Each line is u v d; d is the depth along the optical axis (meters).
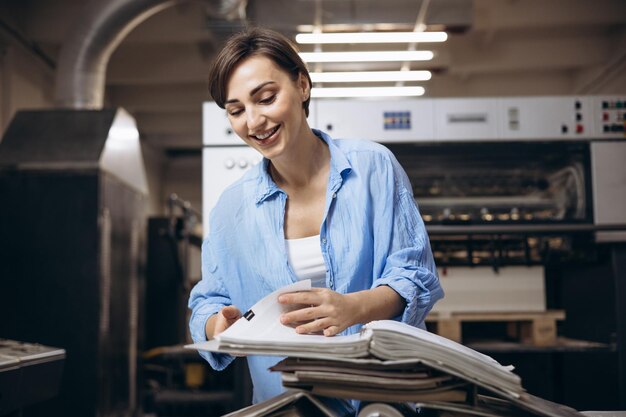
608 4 5.03
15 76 4.76
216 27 3.83
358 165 1.12
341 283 1.07
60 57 3.81
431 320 2.71
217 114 2.60
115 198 3.10
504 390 0.67
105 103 6.69
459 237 2.71
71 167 2.86
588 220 2.62
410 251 1.05
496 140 2.64
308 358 0.72
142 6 3.75
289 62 0.97
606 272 2.60
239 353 0.71
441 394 0.69
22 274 2.84
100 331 2.83
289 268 1.08
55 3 4.88
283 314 0.83
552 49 5.78
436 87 6.77
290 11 3.77
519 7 5.07
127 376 3.32
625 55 5.29
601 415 0.88
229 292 1.17
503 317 2.70
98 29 3.76
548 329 2.70
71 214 2.85
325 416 0.77
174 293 4.55
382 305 0.90
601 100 2.66
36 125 3.07
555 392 2.78
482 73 6.74
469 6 3.72
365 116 2.63
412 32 3.78
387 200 1.10
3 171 2.89
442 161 2.70
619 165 2.64
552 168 2.72
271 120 0.95
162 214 9.44
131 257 3.40
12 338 2.82
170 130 7.75
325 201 1.11
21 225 2.86
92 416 2.77
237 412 0.71
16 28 4.65
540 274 2.73
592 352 2.62
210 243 1.20
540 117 2.65
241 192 1.16
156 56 6.01
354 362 0.68
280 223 1.11
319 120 2.63
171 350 4.22
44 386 1.71
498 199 2.74
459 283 2.72
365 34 3.78
